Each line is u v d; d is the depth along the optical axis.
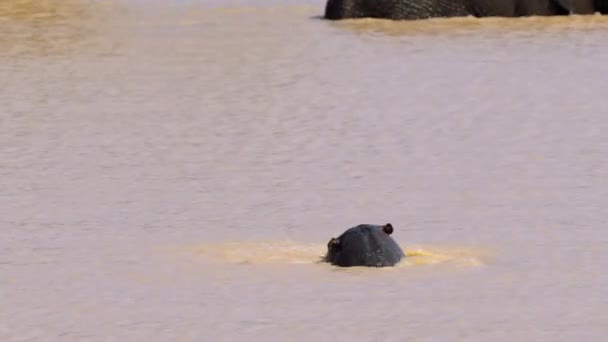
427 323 49.62
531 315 50.59
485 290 53.72
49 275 56.81
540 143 83.38
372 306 51.62
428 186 73.06
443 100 97.31
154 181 74.69
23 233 64.19
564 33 131.62
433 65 112.75
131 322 50.16
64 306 52.31
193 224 65.50
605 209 67.81
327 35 131.50
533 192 71.50
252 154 81.12
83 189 73.06
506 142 83.81
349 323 49.66
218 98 99.38
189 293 53.62
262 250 60.19
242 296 53.06
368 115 92.12
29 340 48.22
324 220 66.06
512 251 59.97
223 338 48.19
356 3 143.00
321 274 55.94
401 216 66.81
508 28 136.12
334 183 73.88
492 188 72.38
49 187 73.50
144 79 108.06
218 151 82.00
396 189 72.38
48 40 129.38
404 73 109.00
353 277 55.41
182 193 71.94
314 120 90.75
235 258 58.75
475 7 144.12
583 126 88.12
